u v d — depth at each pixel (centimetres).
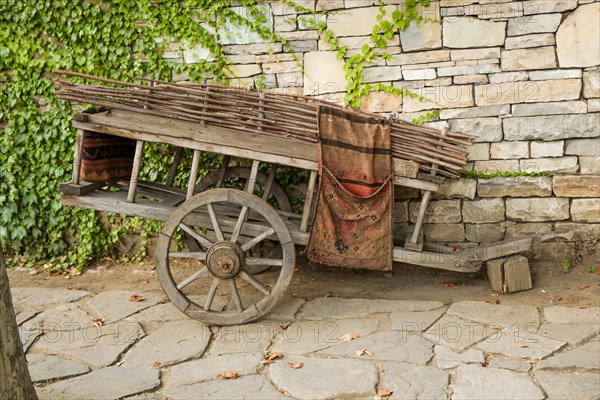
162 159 572
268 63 548
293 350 415
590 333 425
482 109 530
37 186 584
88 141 464
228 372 387
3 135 581
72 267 580
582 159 526
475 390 360
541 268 537
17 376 315
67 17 559
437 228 549
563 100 521
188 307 454
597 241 532
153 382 378
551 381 368
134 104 454
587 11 507
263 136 449
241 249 448
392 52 533
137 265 580
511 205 538
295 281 541
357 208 455
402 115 539
